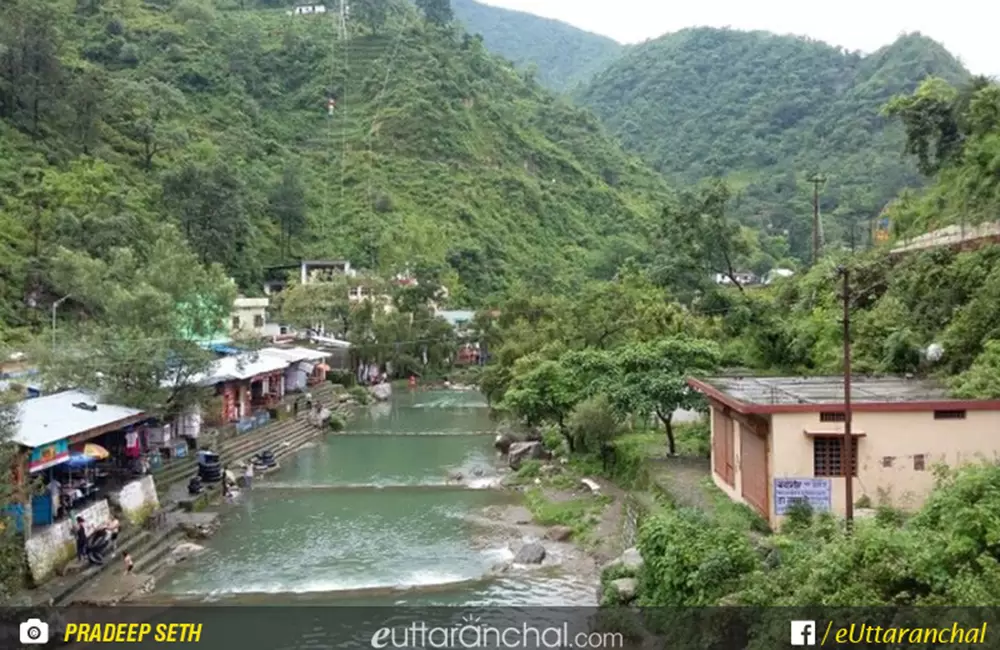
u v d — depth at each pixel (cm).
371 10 17950
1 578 2425
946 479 2183
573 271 13338
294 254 11625
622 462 4178
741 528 2545
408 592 2838
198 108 13750
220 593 2828
